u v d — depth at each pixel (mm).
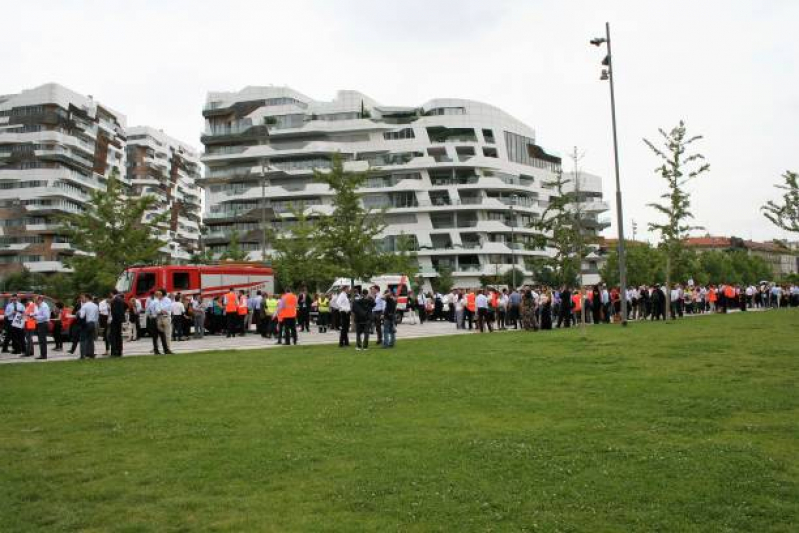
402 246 77688
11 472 7996
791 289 54812
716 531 5793
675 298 41000
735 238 169750
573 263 47125
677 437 8875
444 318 51625
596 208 109250
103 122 109125
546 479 7227
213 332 36500
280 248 58938
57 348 28469
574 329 29703
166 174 136000
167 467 8062
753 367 14898
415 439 9039
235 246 74000
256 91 97250
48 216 95312
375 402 11828
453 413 10734
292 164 92938
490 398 11945
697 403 10969
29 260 94250
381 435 9344
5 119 96750
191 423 10469
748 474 7230
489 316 32219
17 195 94250
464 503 6574
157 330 22922
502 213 96000
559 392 12383
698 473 7289
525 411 10750
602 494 6727
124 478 7676
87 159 104750
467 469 7617
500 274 90750
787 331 24172
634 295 40812
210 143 95062
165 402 12438
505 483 7125
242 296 33875
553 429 9414
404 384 13828
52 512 6629
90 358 21984
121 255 46000
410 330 36812
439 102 97125
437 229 92125
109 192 47188
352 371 16172
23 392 14211
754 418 9891
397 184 91750
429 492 6879
